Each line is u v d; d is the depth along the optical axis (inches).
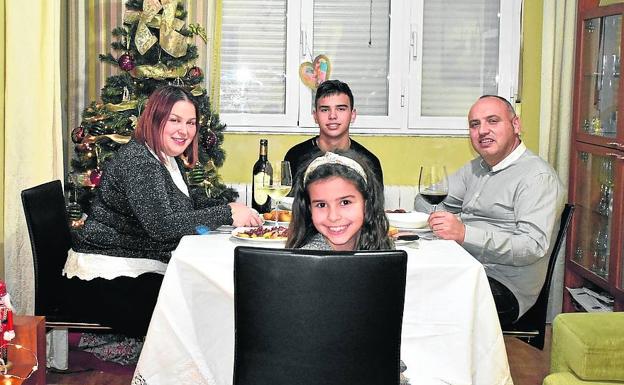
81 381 146.6
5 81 156.2
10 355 115.5
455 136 201.0
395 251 81.1
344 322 80.7
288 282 80.5
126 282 128.9
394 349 82.2
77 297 129.3
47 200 133.3
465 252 106.2
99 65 192.9
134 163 126.2
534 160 135.6
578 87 181.0
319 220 92.0
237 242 110.9
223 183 190.5
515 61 199.5
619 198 158.6
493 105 136.1
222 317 101.5
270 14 199.5
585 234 177.5
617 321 106.7
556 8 191.2
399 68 199.5
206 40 177.8
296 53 199.0
